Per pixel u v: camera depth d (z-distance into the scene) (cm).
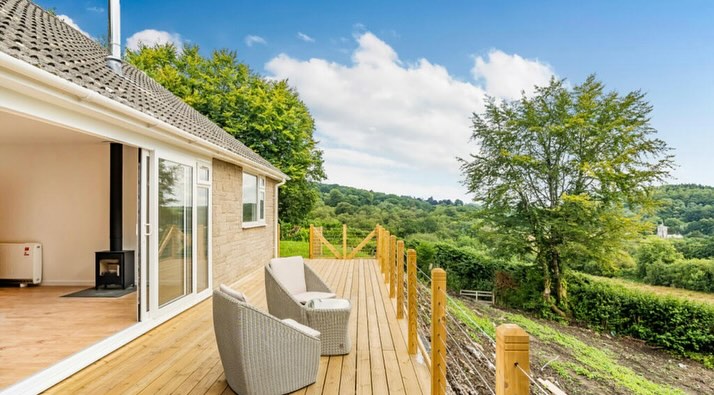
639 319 1530
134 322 482
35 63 285
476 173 1917
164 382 333
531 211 1777
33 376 316
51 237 738
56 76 296
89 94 331
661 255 1853
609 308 1605
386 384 331
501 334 137
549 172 1781
